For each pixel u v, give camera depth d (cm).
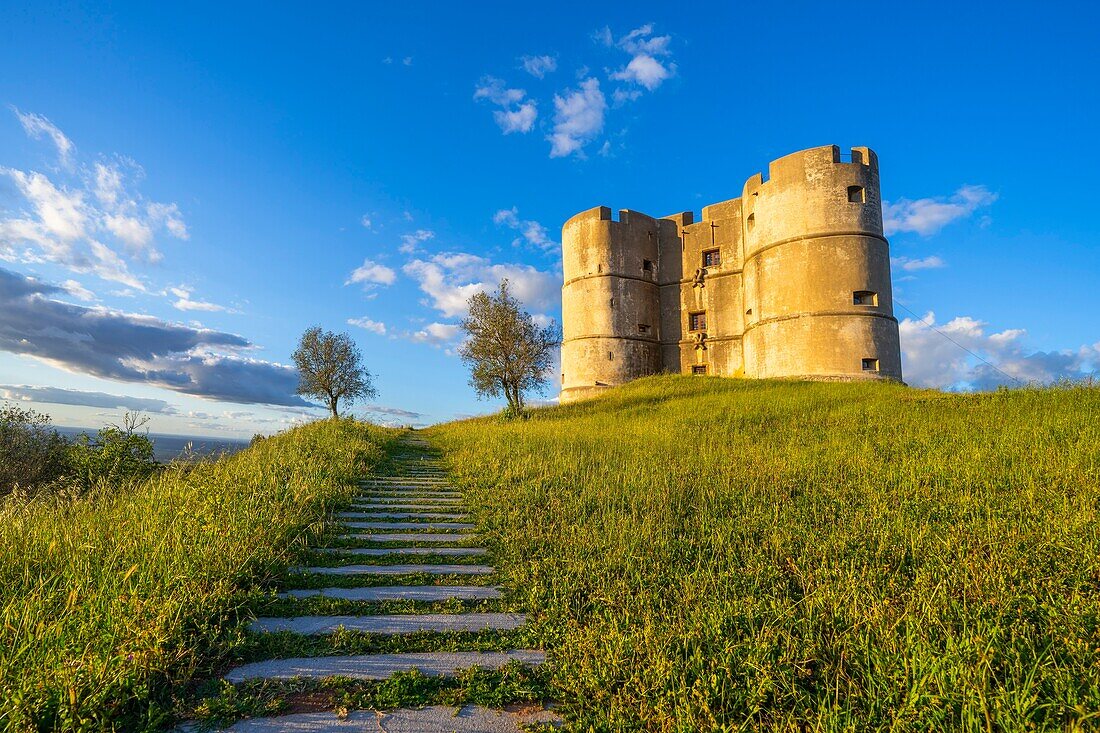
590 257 3622
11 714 263
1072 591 403
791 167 2775
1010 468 809
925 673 299
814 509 668
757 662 327
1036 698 273
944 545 509
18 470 1366
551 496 818
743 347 3278
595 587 476
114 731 283
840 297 2614
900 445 1080
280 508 693
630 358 3553
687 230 3709
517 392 3002
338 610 453
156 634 338
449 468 1296
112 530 548
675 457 1116
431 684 350
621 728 292
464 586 523
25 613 346
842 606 396
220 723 301
